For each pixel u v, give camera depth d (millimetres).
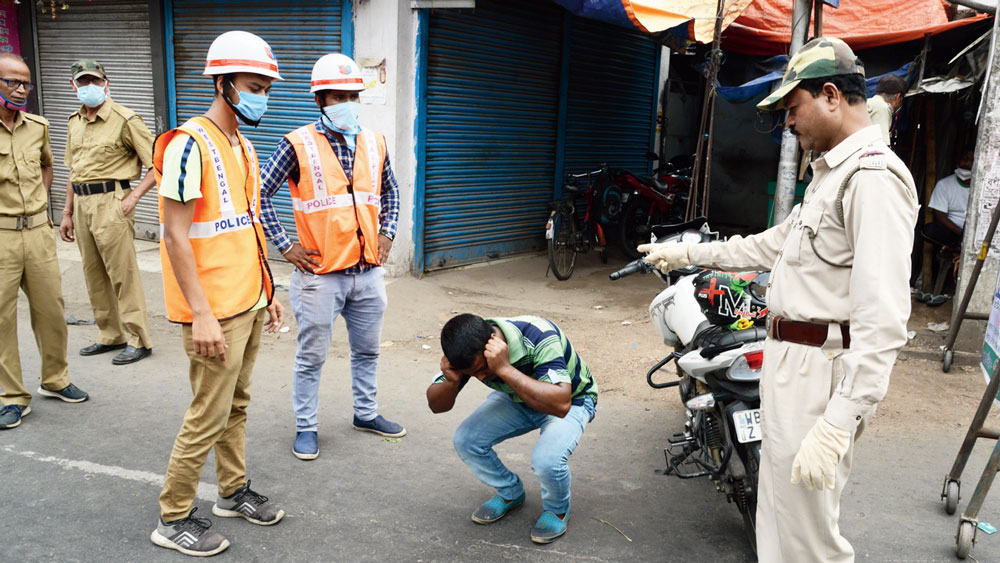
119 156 5055
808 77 2154
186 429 2945
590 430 4262
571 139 9242
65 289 7176
